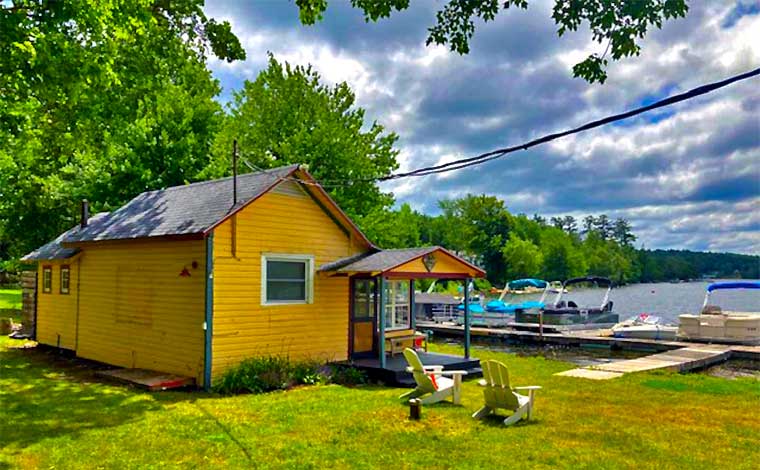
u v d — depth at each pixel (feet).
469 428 25.64
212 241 35.35
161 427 25.20
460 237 259.39
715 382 39.68
